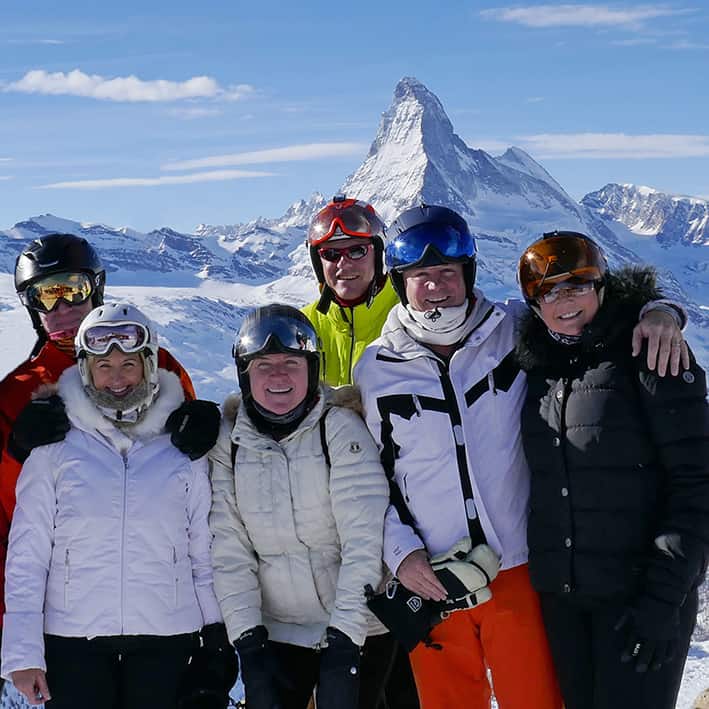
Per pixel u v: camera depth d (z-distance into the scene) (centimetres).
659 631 284
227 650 311
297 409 311
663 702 287
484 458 318
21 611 302
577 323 304
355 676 301
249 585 312
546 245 305
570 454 300
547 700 313
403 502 320
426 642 314
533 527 308
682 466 290
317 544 314
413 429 319
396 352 325
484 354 323
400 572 310
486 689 326
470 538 312
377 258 384
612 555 296
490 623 315
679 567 284
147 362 310
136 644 303
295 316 311
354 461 312
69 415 310
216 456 316
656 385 292
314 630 313
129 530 304
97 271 358
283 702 303
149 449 310
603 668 296
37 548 306
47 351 350
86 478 305
